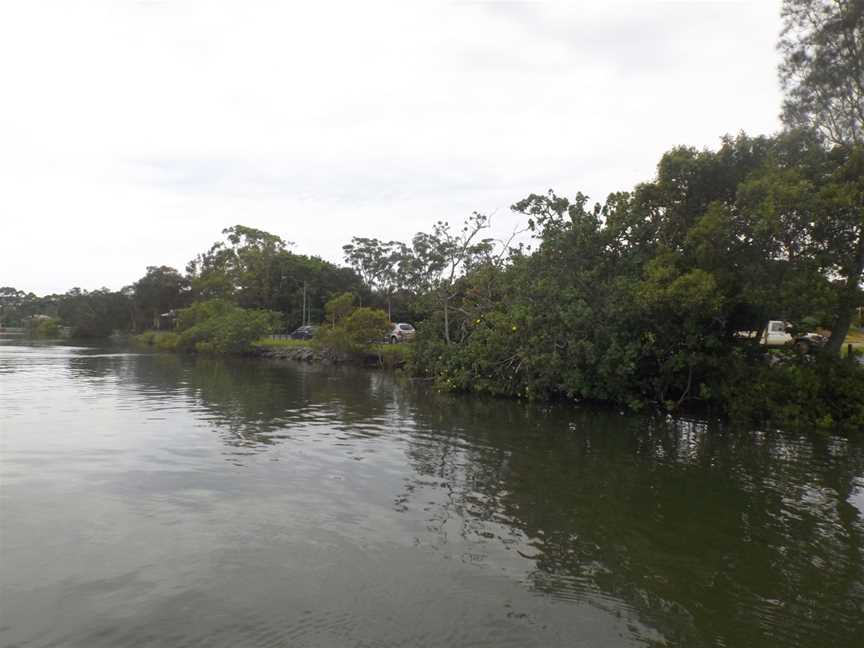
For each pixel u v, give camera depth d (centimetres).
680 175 2261
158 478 1251
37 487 1171
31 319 12562
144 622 667
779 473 1397
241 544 899
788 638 677
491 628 674
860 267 2028
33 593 732
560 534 982
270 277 8038
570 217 2623
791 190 1820
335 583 775
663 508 1128
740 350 2306
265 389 2958
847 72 2175
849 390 2019
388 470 1358
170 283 9600
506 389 2717
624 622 700
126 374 3681
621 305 2289
